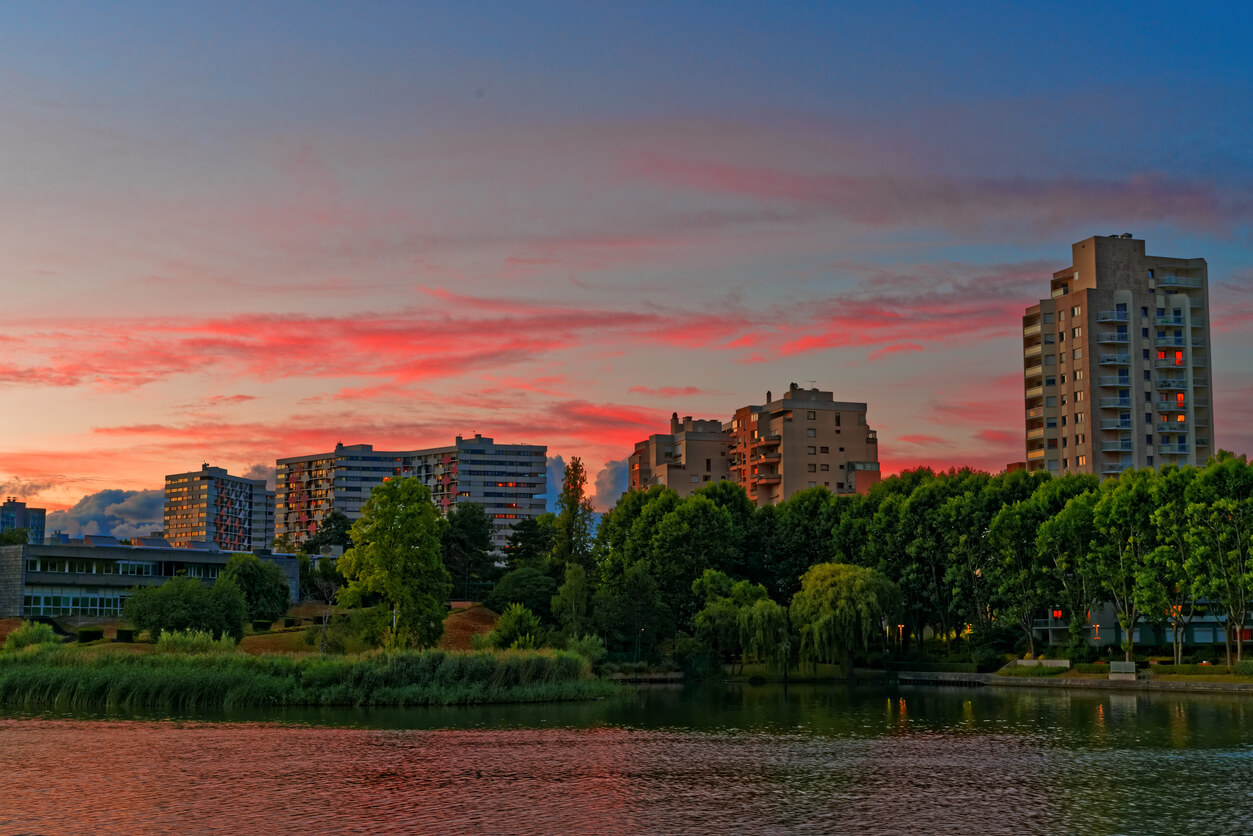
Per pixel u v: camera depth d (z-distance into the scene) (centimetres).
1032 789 5438
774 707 9725
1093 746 6900
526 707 9494
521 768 6069
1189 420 18550
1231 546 11019
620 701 10269
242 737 7231
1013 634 13975
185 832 4512
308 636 12344
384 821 4716
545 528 19312
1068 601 12669
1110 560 12069
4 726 7781
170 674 9338
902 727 8038
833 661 13562
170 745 6838
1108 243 18825
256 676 9300
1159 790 5388
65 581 15512
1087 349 18488
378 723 8062
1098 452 18325
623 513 16475
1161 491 11550
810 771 6006
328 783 5578
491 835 4481
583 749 6812
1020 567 12975
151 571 16612
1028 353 19612
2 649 11125
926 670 13950
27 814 4834
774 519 16738
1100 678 11706
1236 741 7056
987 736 7456
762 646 13225
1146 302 18688
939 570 14500
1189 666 11381
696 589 14575
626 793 5344
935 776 5816
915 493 14425
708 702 10294
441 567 11394
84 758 6325
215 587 12975
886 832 4528
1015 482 14112
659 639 13962
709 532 15362
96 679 9325
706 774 5888
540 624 13362
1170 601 11600
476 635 12194
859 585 13275
